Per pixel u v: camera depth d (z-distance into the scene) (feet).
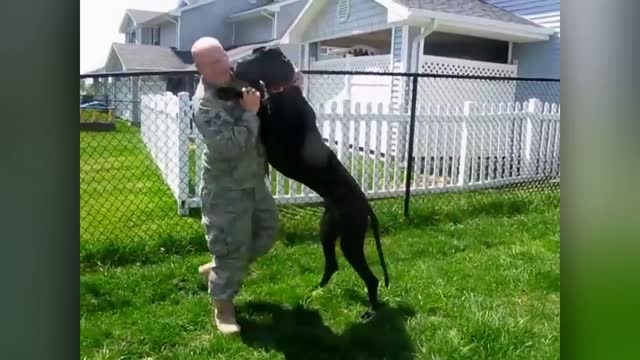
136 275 8.35
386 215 12.30
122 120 10.98
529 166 16.40
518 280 8.93
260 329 7.36
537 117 16.42
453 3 22.81
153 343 6.70
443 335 7.20
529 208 13.70
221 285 7.14
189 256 9.45
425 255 10.28
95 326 6.82
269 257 9.55
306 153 7.33
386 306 8.03
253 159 7.05
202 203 7.16
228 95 6.73
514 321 7.43
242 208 7.06
